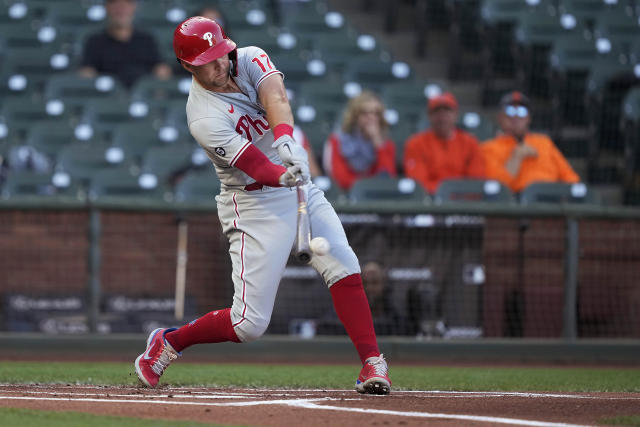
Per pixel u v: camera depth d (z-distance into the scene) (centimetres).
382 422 1012
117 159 3291
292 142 1229
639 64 4022
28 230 2552
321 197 1385
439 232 2533
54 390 1410
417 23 4881
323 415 1079
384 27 5072
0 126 3631
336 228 1380
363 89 4078
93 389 1438
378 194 2856
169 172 3250
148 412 1101
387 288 2528
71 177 3072
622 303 2577
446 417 1055
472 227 2534
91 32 4397
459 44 4597
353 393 1409
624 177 3681
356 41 4481
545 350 2512
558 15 4575
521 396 1380
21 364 2208
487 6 4444
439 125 3067
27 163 3219
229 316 1351
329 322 2547
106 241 2553
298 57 4209
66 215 2548
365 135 3102
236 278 1331
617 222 2575
